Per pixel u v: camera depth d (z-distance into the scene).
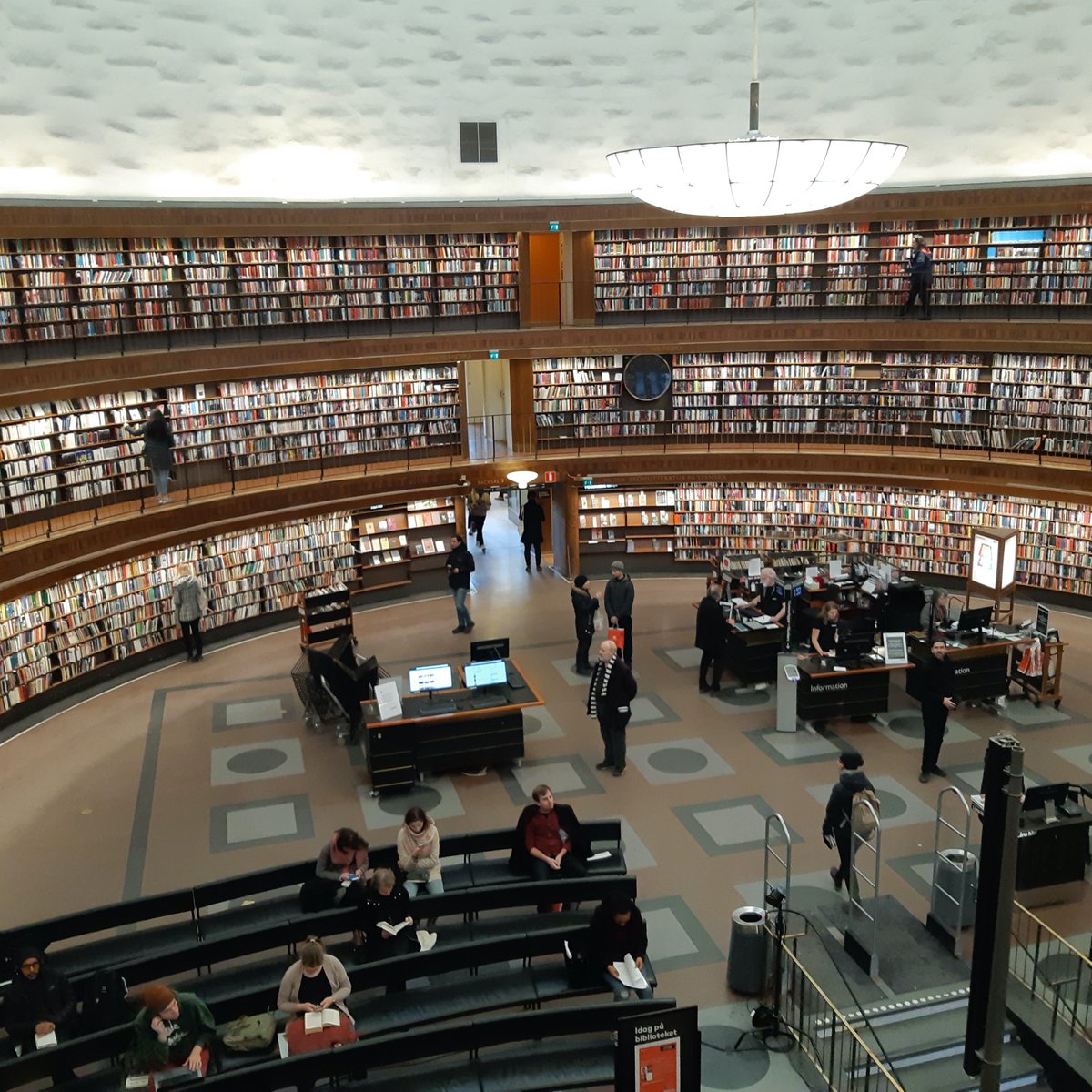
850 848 8.52
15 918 9.30
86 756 12.43
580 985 7.66
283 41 16.20
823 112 17.89
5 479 13.41
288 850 10.32
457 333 18.05
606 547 19.44
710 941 8.71
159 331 16.03
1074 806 9.25
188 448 16.30
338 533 17.62
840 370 18.67
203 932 8.39
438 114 17.69
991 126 17.34
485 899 8.27
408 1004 7.50
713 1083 7.23
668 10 17.33
